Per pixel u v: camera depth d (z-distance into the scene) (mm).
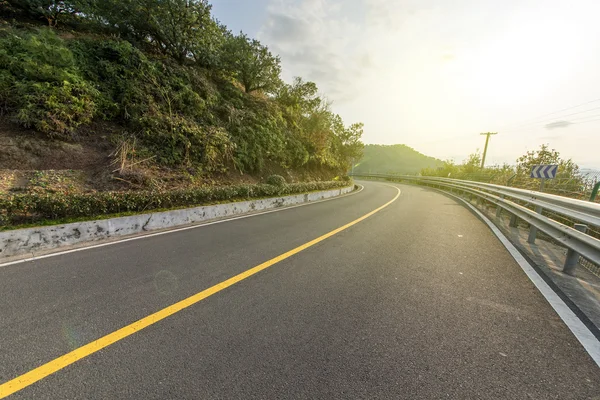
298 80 17562
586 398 1547
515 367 1792
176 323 2242
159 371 1708
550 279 3266
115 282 2977
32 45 6844
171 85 9648
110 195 5090
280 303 2615
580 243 3152
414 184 26734
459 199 13164
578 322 2340
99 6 9531
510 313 2484
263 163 11773
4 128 6051
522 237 5371
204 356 1851
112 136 7492
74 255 3793
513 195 6418
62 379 1626
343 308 2543
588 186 7289
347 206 9500
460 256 4121
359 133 22078
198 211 6316
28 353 1828
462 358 1875
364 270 3510
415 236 5324
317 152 16859
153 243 4480
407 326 2266
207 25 11062
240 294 2783
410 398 1543
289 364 1791
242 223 6250
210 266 3523
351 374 1717
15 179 5379
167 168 7934
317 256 4023
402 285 3076
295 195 10148
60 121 6656
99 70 8203
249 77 14141
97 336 2041
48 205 4289
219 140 9602
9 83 6312
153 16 9430
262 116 13219
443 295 2836
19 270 3217
